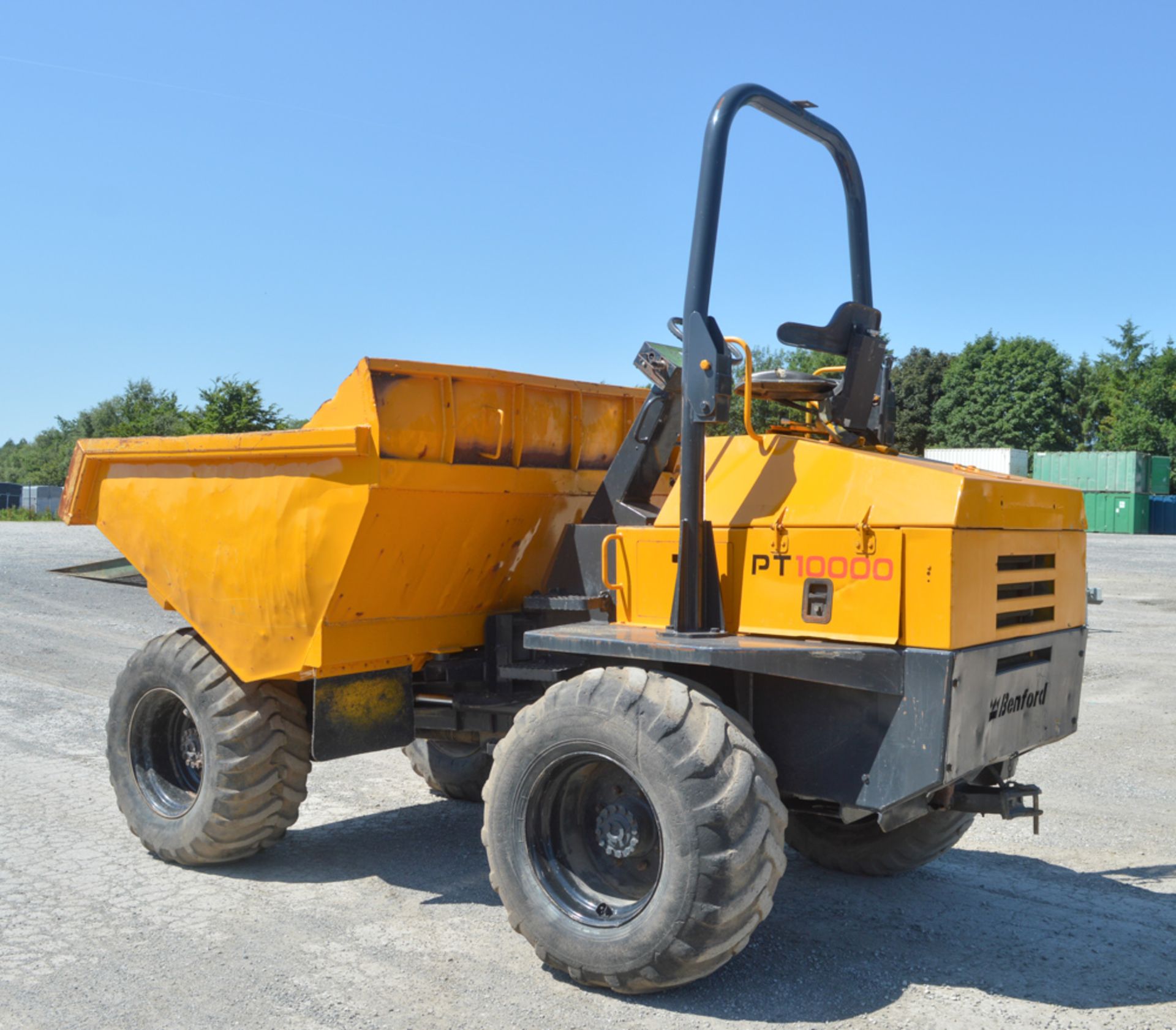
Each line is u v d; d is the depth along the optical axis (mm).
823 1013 3709
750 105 4223
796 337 4188
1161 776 7184
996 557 3795
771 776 3693
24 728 8367
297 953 4219
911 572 3598
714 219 3988
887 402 4555
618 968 3721
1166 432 67750
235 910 4695
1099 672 11242
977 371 76625
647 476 4730
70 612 15375
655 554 4234
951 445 77375
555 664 4719
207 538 5039
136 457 5309
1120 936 4453
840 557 3746
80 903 4770
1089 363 80750
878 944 4340
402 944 4320
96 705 9320
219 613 5051
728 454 4211
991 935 4449
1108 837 5867
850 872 5242
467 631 5211
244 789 5031
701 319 3916
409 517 4566
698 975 3693
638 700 3754
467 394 4723
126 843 5633
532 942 3971
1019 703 4012
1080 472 47969
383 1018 3660
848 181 4773
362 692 4895
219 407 43781
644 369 4641
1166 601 18078
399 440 4434
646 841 3941
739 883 3566
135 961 4125
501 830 4043
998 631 3846
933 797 4195
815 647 3691
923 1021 3646
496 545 5070
